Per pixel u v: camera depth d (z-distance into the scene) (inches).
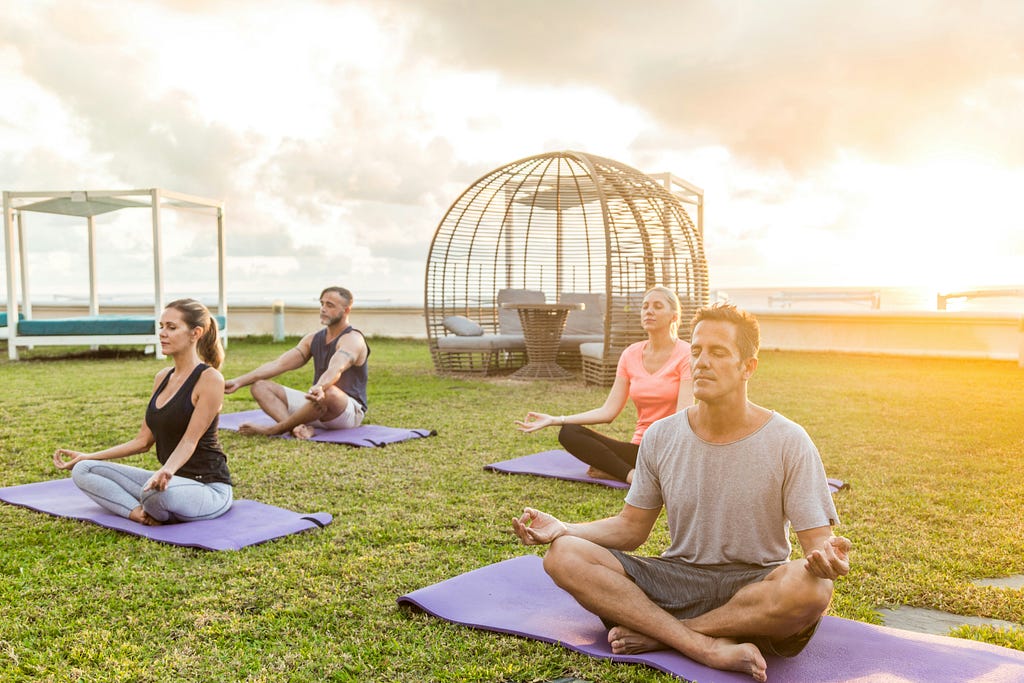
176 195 491.8
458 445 221.9
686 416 89.5
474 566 123.1
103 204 489.1
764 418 85.4
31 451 211.2
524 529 89.8
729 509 85.6
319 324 650.8
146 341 480.1
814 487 81.7
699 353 83.0
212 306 653.9
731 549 86.7
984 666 86.0
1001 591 113.3
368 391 337.4
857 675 84.0
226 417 265.3
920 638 93.7
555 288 471.8
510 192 434.6
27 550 130.0
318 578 117.6
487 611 102.6
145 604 107.9
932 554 129.6
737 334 82.0
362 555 128.3
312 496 166.4
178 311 144.5
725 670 84.6
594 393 333.4
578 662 89.4
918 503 162.1
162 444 147.2
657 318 173.2
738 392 83.9
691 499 87.7
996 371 430.9
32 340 466.3
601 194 346.3
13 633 98.4
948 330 506.0
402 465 196.1
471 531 141.6
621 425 262.7
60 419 260.2
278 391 236.2
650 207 366.0
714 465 86.1
